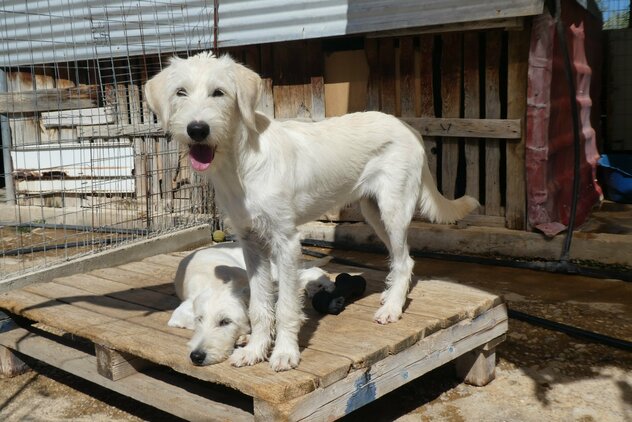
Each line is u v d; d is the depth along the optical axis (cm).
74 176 397
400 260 193
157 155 350
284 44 339
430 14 292
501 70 306
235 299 170
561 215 317
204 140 152
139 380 179
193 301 181
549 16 286
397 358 169
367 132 189
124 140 377
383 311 183
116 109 365
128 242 294
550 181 303
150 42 362
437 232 311
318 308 190
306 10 319
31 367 220
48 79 411
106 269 244
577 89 344
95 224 386
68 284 226
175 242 304
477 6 281
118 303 207
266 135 166
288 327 161
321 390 151
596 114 430
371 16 304
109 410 192
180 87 158
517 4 273
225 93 157
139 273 238
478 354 194
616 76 459
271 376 152
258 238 169
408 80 315
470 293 201
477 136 302
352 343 167
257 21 332
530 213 297
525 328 227
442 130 309
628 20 508
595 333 216
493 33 294
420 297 199
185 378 195
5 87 414
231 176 162
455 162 313
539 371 201
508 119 296
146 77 375
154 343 173
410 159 194
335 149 180
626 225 329
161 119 165
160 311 199
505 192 312
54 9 388
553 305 244
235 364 159
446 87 308
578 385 192
